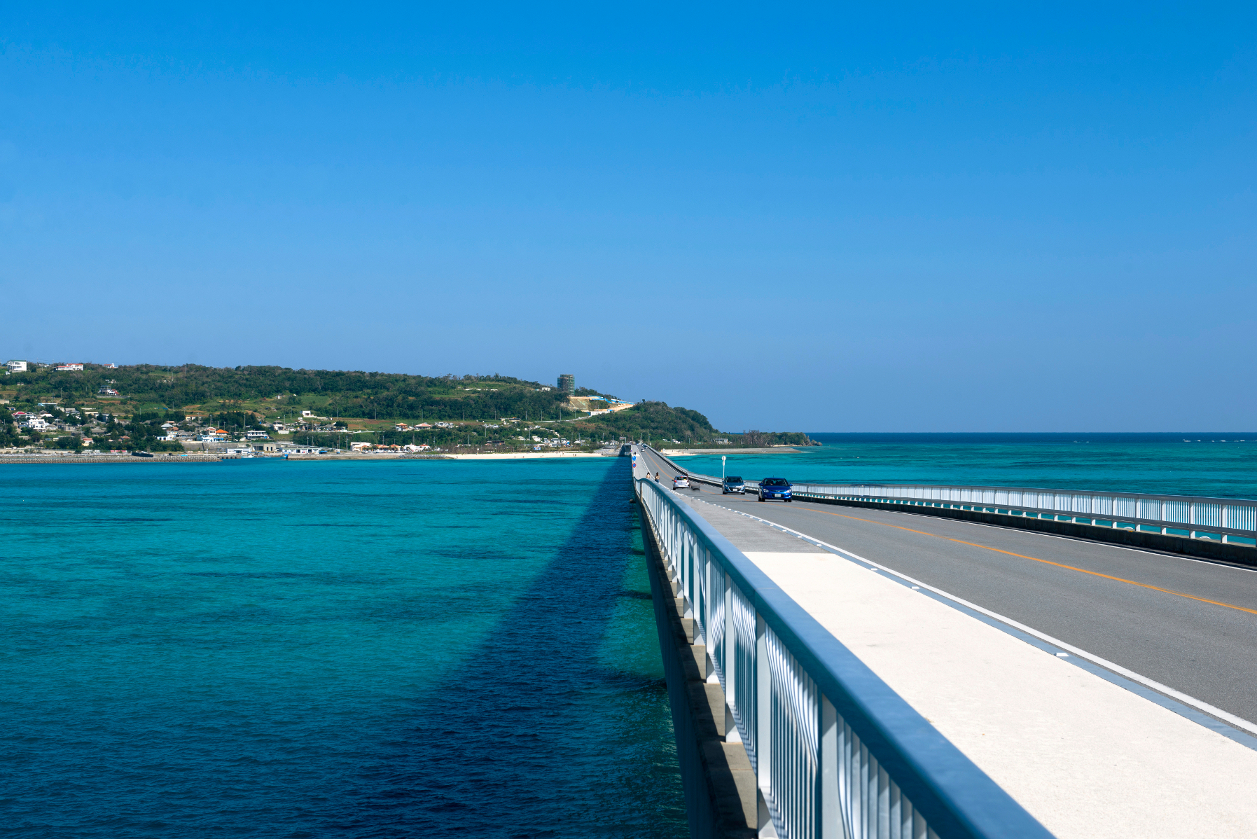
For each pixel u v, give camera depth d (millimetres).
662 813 12758
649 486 26734
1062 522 26938
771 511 39344
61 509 82875
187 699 18297
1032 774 5562
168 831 12359
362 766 14570
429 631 25047
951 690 7543
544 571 38031
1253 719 7262
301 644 23422
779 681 4223
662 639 13828
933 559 19438
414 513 75750
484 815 12727
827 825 3076
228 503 90938
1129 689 7574
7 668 20938
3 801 13273
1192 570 17750
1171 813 4949
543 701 18016
